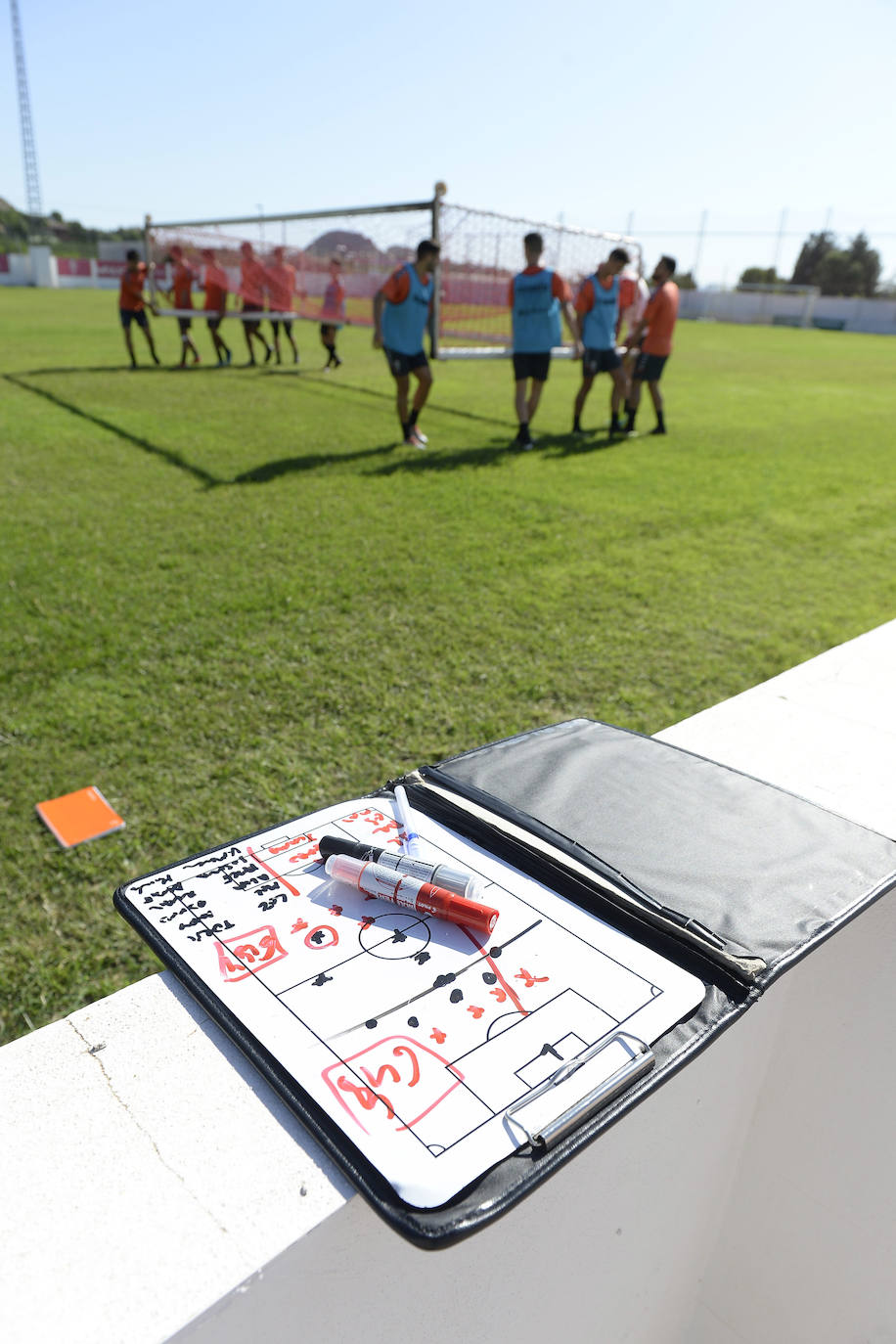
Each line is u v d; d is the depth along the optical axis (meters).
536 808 1.07
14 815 2.38
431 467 6.82
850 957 1.11
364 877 0.88
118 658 3.35
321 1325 0.65
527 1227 0.79
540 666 3.42
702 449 7.99
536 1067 0.69
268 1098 0.69
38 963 1.88
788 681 1.64
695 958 0.84
